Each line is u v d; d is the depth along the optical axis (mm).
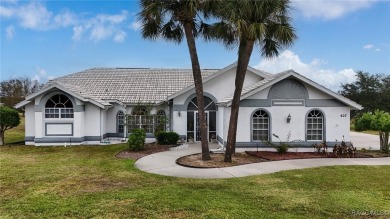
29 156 17266
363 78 47906
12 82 54344
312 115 18844
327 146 18266
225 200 8922
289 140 18672
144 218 7516
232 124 15438
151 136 24422
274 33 14602
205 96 23828
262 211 8031
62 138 22234
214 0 14867
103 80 27594
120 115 25188
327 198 9211
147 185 10719
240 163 14953
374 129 18703
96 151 19234
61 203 8617
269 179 11695
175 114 23750
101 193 9633
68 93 21875
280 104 18750
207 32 17000
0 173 12578
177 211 7988
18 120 22500
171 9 15297
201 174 12617
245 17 13945
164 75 28109
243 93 18953
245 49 14852
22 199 9000
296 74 18328
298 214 7859
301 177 12016
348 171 13078
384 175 12359
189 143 22953
